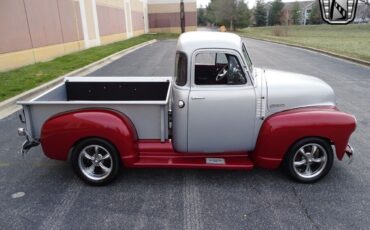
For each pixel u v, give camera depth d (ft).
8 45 36.01
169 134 13.69
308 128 12.39
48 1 45.91
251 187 12.99
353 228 10.43
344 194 12.37
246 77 12.59
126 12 101.50
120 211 11.50
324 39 102.17
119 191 12.87
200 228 10.52
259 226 10.59
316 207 11.58
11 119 21.53
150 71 41.09
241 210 11.46
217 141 13.19
